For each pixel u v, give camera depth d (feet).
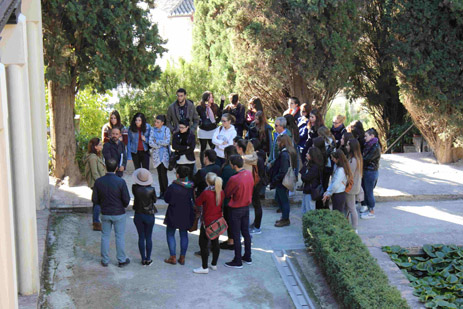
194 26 66.74
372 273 25.61
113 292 26.81
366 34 53.21
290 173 33.73
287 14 48.21
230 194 28.66
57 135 41.37
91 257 30.42
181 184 29.07
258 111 36.42
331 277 26.86
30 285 25.43
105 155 34.06
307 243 31.78
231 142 36.70
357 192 32.53
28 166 25.34
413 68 44.65
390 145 58.95
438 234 33.50
